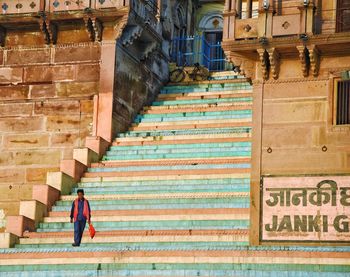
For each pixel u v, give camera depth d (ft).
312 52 87.71
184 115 119.03
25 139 116.06
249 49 89.86
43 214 102.89
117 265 87.20
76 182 108.17
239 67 91.04
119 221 99.14
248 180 102.22
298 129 88.89
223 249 85.61
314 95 88.94
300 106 89.20
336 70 88.48
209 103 120.78
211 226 96.12
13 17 117.80
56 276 88.33
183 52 140.97
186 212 98.32
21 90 117.70
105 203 102.78
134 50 121.60
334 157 87.40
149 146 112.57
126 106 118.73
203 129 114.42
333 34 86.94
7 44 119.44
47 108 116.57
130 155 111.75
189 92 126.00
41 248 93.04
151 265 86.17
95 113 114.93
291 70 89.92
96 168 109.81
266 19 89.86
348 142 87.25
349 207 85.97
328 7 89.35
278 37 88.94
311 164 87.92
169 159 109.70
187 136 113.39
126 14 114.73
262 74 90.53
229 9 91.09
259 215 88.53
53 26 117.60
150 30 122.42
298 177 88.07
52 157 114.93
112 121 114.83
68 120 115.65
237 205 98.32
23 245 97.25
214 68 142.31
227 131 112.47
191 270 84.17
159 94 127.95
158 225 97.76
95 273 87.10
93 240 95.96
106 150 113.60
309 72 89.30
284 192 88.22
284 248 84.94
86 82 116.16
